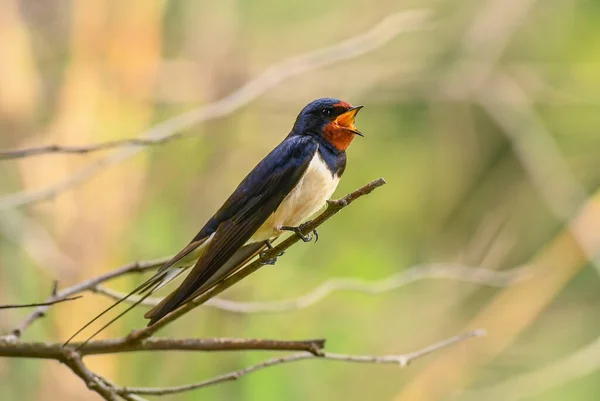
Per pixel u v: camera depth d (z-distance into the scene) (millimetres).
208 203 12422
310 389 10539
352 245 13047
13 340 5402
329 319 11555
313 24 14461
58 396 9859
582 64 15164
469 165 14758
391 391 12148
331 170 6371
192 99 12930
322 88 14328
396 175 14477
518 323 12992
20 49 11172
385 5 14492
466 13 14742
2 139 11039
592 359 12641
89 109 11336
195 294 5348
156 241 11125
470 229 14531
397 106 14734
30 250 10031
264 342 5465
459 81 14516
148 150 11273
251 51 13758
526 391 12648
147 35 11711
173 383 9742
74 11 11602
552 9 15227
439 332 12891
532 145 14258
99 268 10547
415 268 8469
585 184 15133
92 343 5469
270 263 6184
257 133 13625
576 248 13234
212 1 13422
